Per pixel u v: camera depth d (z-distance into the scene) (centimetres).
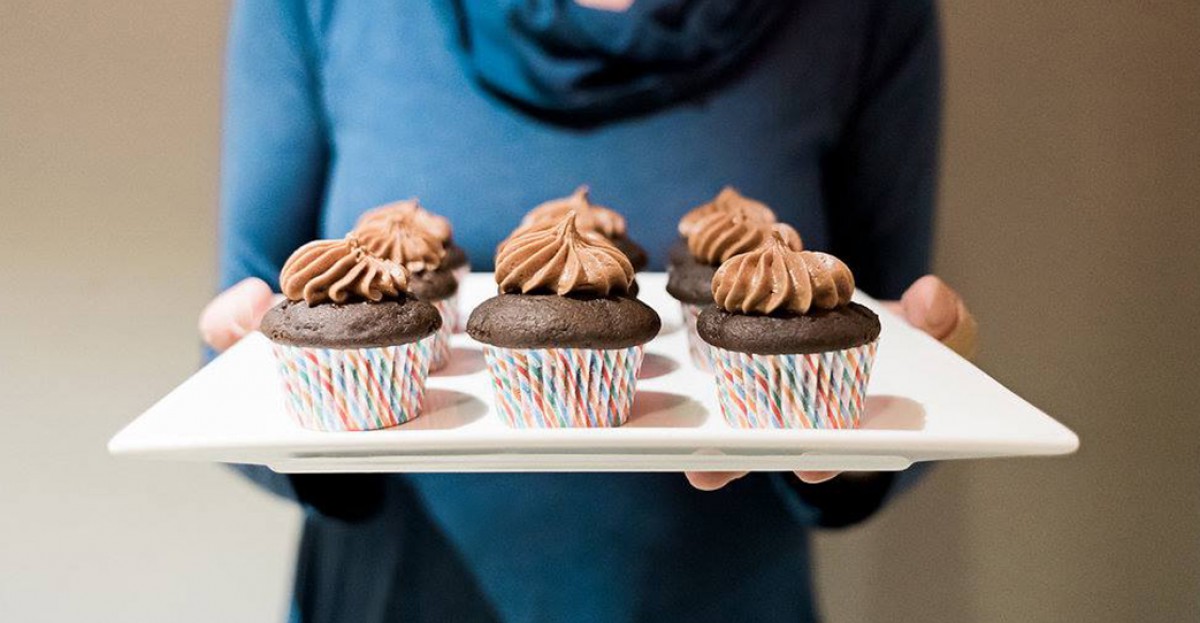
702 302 62
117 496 83
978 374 58
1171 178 79
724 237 64
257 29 76
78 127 78
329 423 55
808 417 54
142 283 80
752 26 75
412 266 64
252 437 50
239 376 59
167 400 55
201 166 78
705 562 75
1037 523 83
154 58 77
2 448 81
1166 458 82
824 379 53
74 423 81
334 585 78
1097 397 82
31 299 80
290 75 77
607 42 74
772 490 75
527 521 74
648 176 77
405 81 76
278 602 84
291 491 72
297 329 54
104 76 77
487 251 78
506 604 75
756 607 77
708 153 77
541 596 75
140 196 79
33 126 77
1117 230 79
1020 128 78
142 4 76
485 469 52
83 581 84
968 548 84
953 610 84
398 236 65
